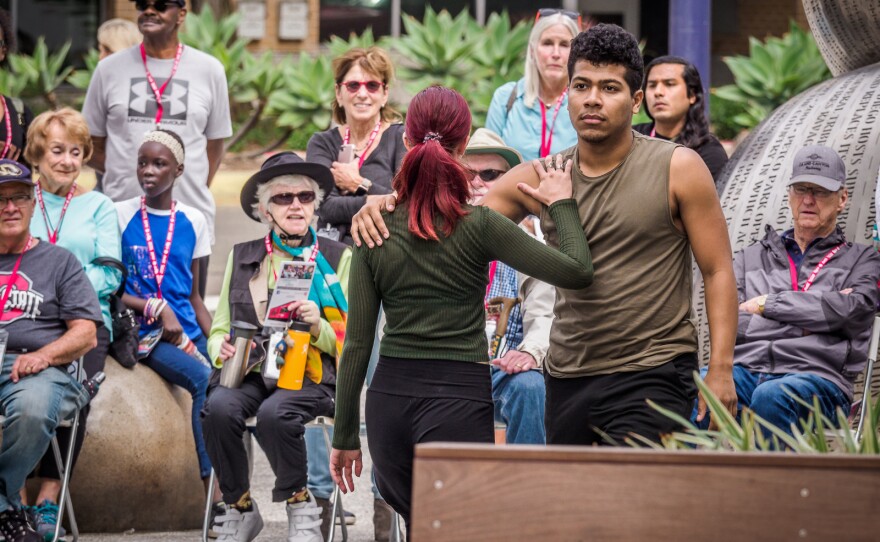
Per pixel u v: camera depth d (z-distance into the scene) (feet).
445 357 27.17
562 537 18.39
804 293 36.58
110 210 43.27
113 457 41.52
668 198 26.96
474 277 27.37
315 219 55.21
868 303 36.55
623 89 26.91
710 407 23.82
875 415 23.32
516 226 27.07
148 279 44.09
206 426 36.42
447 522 18.43
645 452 18.40
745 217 40.68
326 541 40.24
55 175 42.47
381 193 43.57
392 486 28.09
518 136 45.85
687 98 44.52
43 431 36.65
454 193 27.20
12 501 36.60
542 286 38.06
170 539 41.06
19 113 47.37
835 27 43.60
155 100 51.21
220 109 52.80
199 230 45.47
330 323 38.04
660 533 18.35
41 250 39.50
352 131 45.19
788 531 18.38
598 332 27.43
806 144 40.60
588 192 27.55
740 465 18.39
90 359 41.70
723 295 27.12
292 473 35.99
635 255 27.25
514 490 18.40
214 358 37.86
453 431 26.99
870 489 18.37
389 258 27.32
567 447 18.47
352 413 28.25
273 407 35.91
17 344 38.34
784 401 35.40
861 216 38.47
